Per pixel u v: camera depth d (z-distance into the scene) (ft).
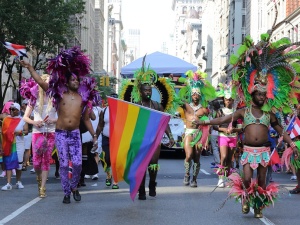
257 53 27.68
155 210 29.89
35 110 34.76
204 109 41.70
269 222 26.78
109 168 41.24
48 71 32.17
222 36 278.26
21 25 87.20
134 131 31.04
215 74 301.43
